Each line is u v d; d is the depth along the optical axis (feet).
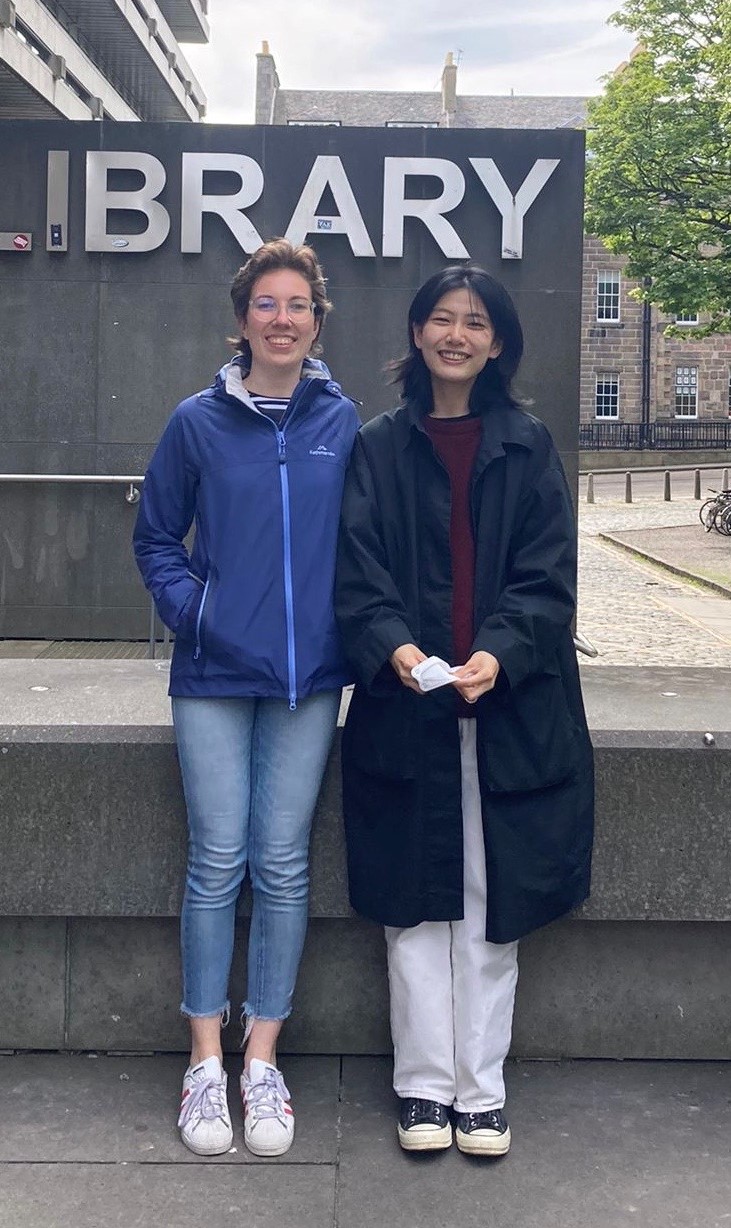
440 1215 8.14
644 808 9.73
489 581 8.71
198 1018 9.16
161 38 138.92
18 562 27.45
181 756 8.96
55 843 9.77
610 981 10.32
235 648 8.55
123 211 27.04
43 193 27.02
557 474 8.84
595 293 157.58
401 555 8.82
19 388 27.30
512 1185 8.50
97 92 122.93
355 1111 9.47
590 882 9.40
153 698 10.94
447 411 9.05
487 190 26.86
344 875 9.72
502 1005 9.02
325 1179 8.54
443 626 8.72
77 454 27.35
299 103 184.34
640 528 73.51
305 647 8.63
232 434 8.74
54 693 11.16
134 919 10.25
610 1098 9.74
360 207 27.09
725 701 11.07
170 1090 9.79
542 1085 9.94
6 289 27.20
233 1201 8.25
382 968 10.34
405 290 27.25
